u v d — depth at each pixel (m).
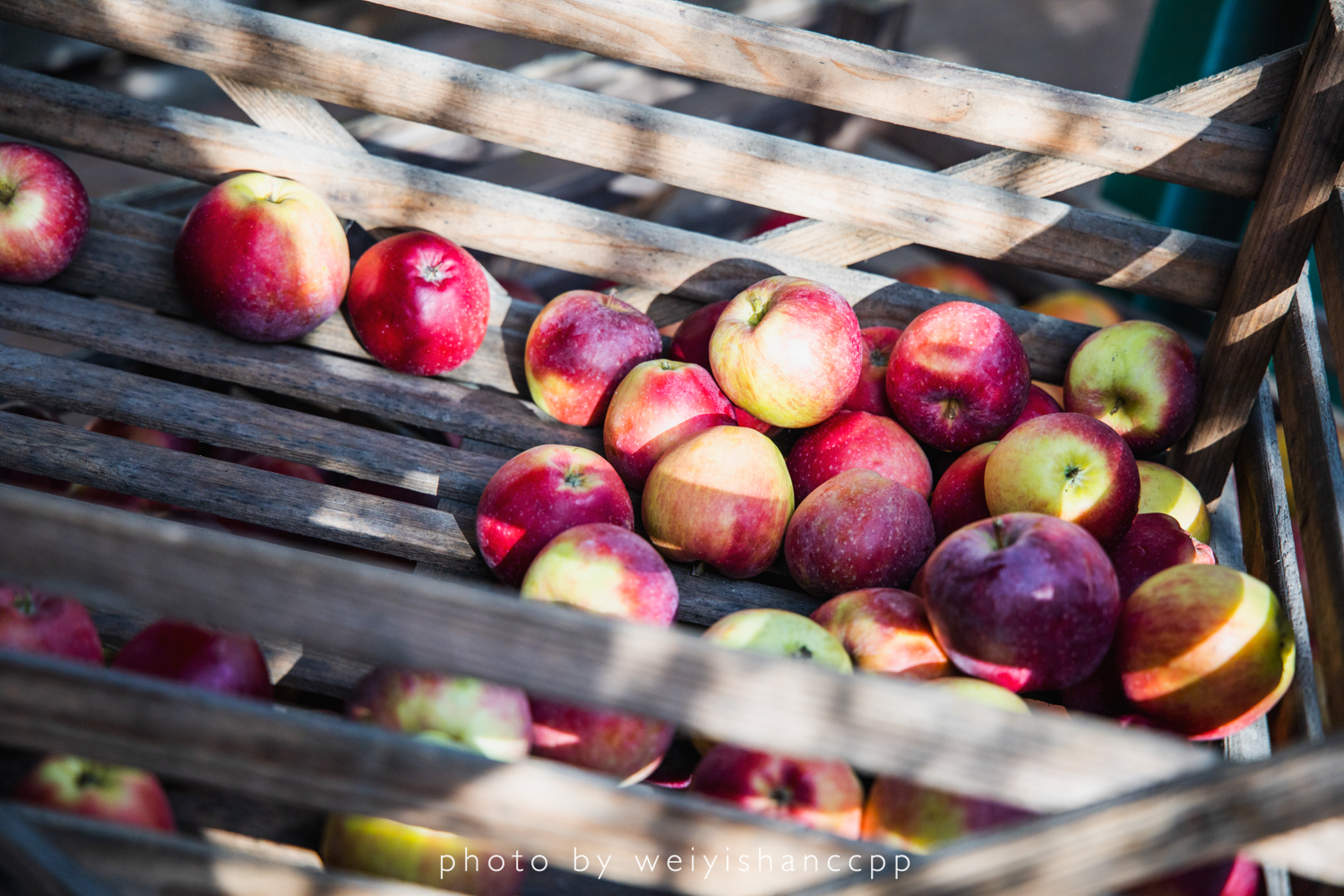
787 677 0.85
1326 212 1.08
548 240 1.18
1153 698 1.00
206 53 1.14
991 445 1.12
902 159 1.81
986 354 1.10
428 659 0.86
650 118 1.14
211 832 0.97
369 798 0.88
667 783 1.04
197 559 0.86
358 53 1.13
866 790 1.00
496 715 0.97
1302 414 1.08
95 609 1.05
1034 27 2.46
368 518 1.10
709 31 1.11
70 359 1.14
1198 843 0.85
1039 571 0.98
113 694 0.87
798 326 1.10
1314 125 1.08
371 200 1.17
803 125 1.58
